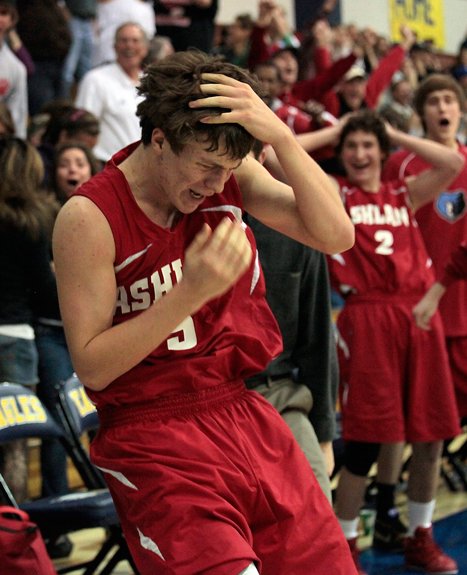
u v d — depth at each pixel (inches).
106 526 243.4
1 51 443.2
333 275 294.5
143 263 147.7
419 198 304.3
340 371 296.8
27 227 295.4
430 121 353.4
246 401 161.3
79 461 269.3
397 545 329.7
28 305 306.0
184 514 145.8
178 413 153.6
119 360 141.9
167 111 137.3
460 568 311.7
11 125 344.5
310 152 321.4
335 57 672.4
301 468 161.0
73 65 523.8
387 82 387.5
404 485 391.2
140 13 539.2
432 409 295.1
